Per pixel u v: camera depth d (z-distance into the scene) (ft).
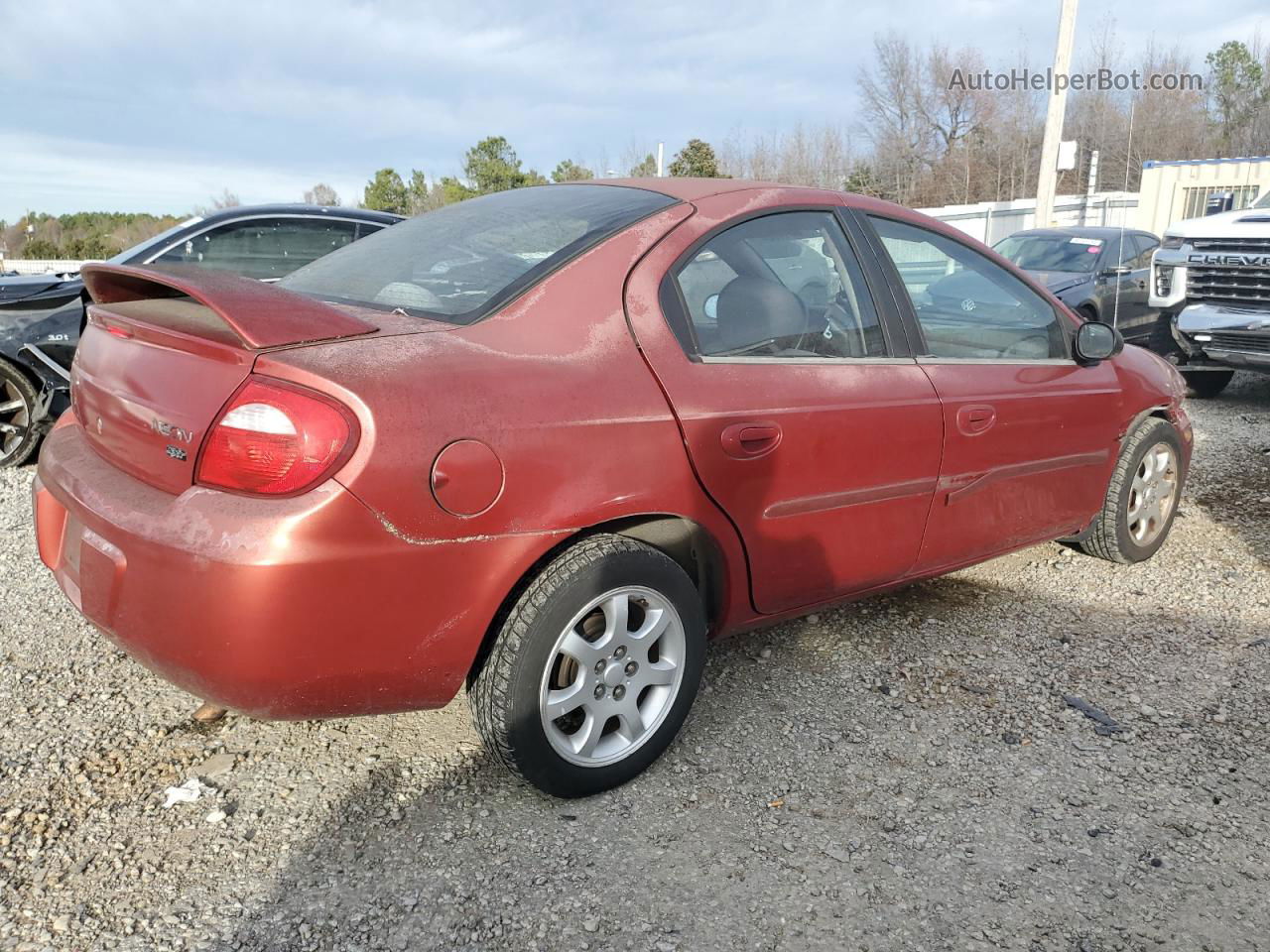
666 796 8.36
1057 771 8.87
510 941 6.61
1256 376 34.19
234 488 6.56
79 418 8.64
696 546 8.73
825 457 9.19
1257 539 15.56
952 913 6.99
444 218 10.20
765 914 6.93
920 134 151.12
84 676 10.14
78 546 7.61
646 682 8.40
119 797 8.11
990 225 78.23
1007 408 11.03
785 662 10.91
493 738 7.68
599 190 9.82
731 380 8.60
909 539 10.35
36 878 7.11
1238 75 140.26
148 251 20.25
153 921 6.72
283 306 7.10
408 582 6.85
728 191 9.52
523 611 7.52
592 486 7.59
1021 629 11.97
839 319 9.76
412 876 7.25
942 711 9.91
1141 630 12.00
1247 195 55.77
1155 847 7.79
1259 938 6.81
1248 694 10.35
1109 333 12.08
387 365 6.88
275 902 6.94
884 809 8.23
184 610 6.54
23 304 18.26
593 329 8.00
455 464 6.88
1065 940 6.75
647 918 6.86
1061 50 53.72
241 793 8.21
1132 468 13.38
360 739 9.11
